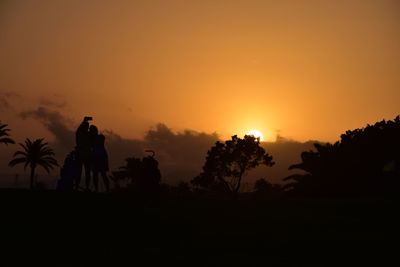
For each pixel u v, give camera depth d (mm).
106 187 22359
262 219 21703
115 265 13969
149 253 15445
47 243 15891
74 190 21797
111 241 16672
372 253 16344
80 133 21734
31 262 13906
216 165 103562
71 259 14398
